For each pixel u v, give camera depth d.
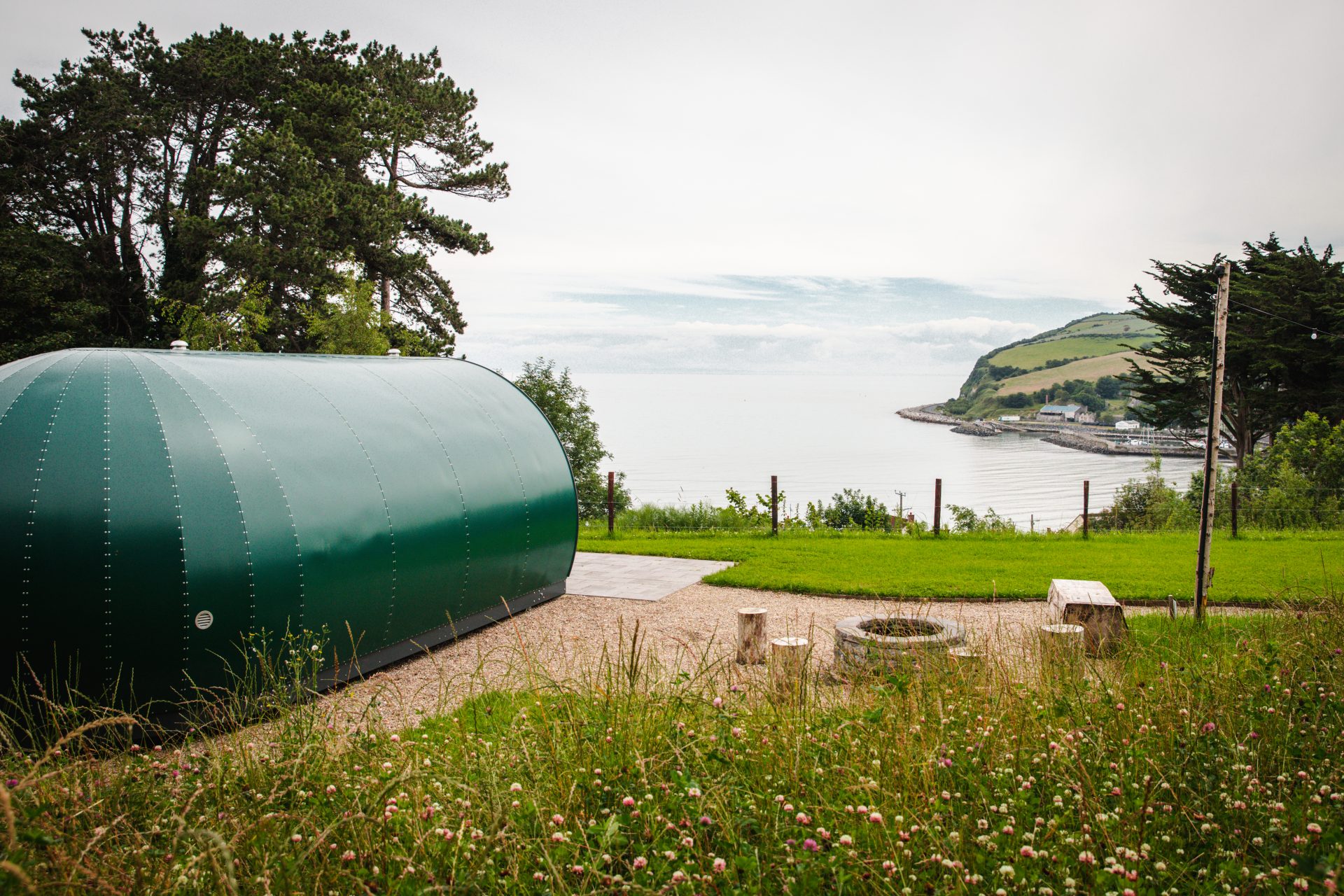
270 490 6.84
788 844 3.23
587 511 23.45
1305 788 3.71
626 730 4.36
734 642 8.91
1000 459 70.81
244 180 26.03
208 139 30.61
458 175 34.09
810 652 6.38
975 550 15.41
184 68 29.55
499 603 9.85
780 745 4.29
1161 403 34.75
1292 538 17.38
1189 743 4.02
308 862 3.30
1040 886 2.99
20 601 5.91
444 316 34.31
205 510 6.38
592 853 3.20
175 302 25.69
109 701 6.05
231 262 25.92
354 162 29.59
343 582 7.29
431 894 3.00
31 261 26.72
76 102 29.91
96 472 6.16
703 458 70.19
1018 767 4.01
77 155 28.66
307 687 6.98
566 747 4.31
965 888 2.96
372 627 7.74
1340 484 23.33
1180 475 56.28
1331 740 4.18
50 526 5.98
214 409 6.93
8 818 2.76
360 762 4.27
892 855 3.15
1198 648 7.46
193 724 5.80
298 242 26.39
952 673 5.60
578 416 31.73
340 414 8.05
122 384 6.66
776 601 11.32
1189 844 3.43
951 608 10.95
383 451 8.19
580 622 9.99
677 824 3.42
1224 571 13.09
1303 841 3.13
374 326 26.34
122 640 6.05
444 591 8.69
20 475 6.07
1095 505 40.84
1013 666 6.29
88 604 5.98
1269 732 4.31
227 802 3.79
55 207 29.77
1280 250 34.38
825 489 46.03
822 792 3.79
